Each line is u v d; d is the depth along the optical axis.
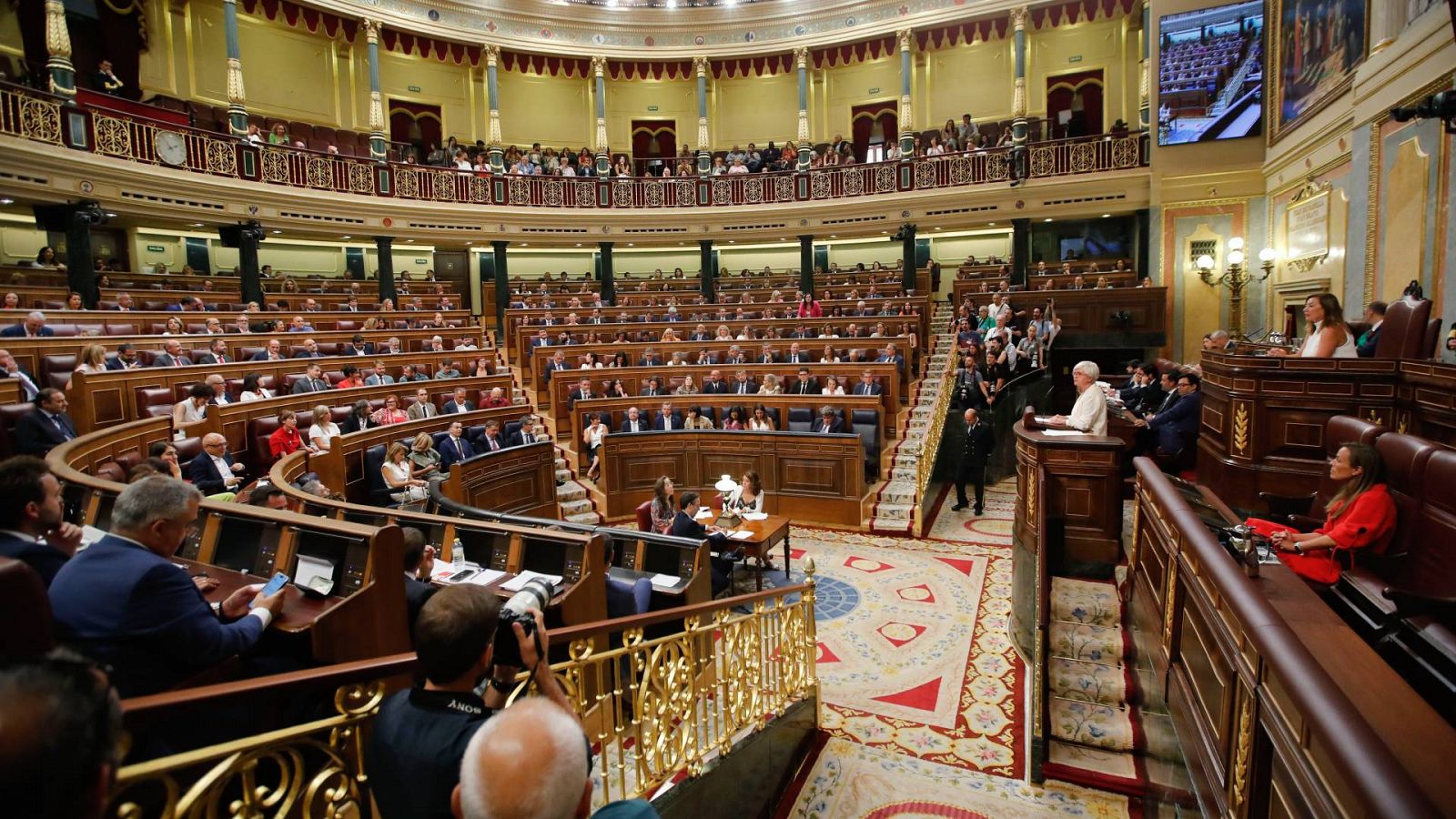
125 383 8.06
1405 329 5.77
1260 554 3.01
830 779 4.67
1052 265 18.50
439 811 1.67
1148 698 4.08
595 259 23.55
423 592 3.91
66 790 0.92
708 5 20.48
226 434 8.13
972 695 5.60
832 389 11.62
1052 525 5.43
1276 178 13.52
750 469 10.48
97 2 16.06
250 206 15.20
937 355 14.73
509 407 11.34
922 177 18.55
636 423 11.28
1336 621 2.32
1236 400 6.06
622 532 6.09
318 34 19.77
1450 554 3.31
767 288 20.94
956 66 21.73
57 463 5.07
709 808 3.68
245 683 1.70
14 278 13.18
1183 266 15.23
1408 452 3.78
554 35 20.30
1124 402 9.51
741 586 7.86
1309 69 11.65
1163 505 3.54
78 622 2.36
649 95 23.67
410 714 1.80
